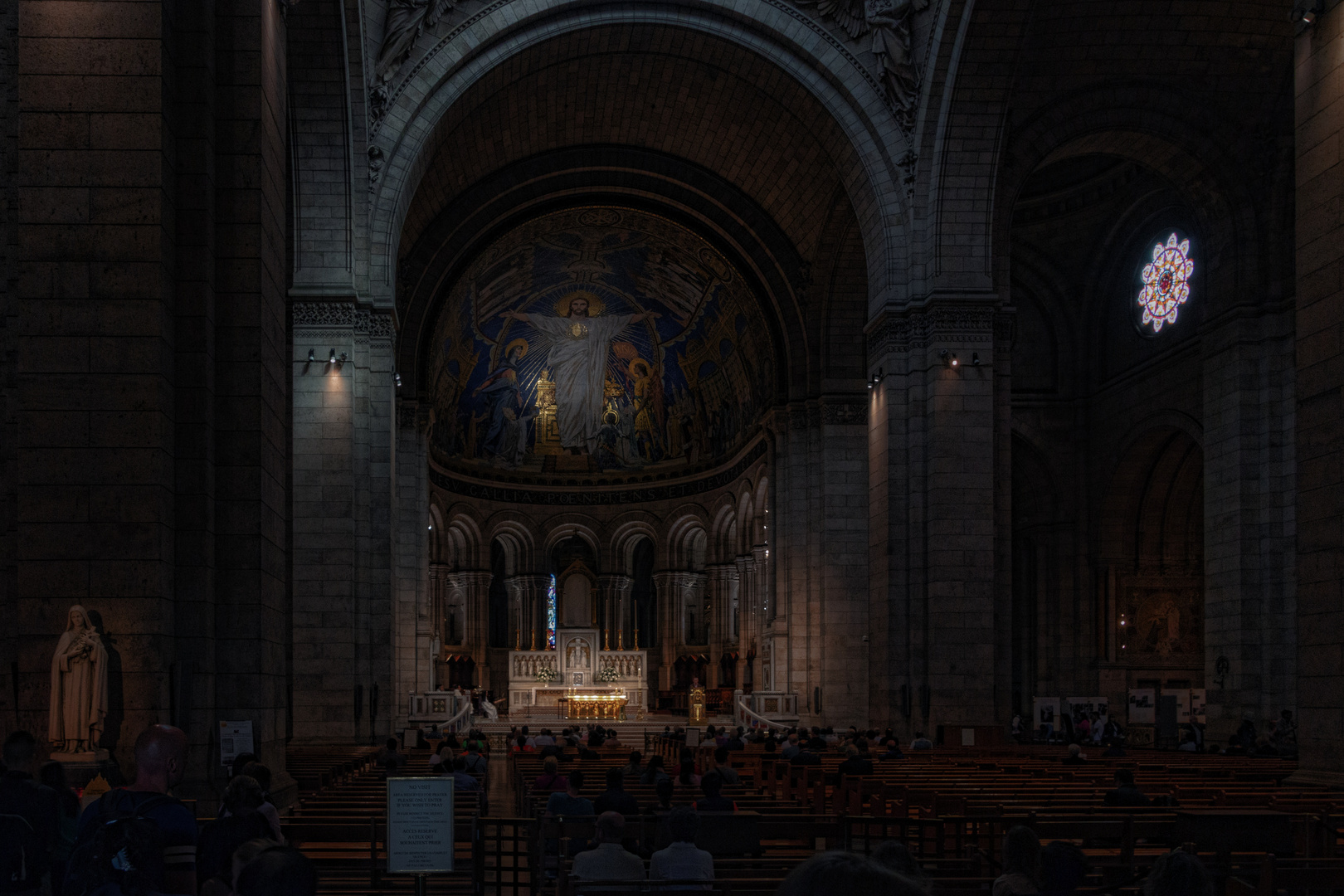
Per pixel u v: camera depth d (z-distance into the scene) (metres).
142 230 14.59
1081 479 47.09
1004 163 33.81
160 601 14.31
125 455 14.37
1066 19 32.16
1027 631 49.94
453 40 32.19
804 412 45.62
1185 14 32.19
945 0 30.62
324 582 29.89
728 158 43.09
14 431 14.69
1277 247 34.44
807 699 44.41
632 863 9.48
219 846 6.36
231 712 15.80
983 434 31.47
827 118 34.09
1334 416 17.20
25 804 7.64
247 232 16.16
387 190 31.77
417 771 20.86
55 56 14.68
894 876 2.68
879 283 33.69
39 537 14.19
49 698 13.89
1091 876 12.22
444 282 45.06
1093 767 22.08
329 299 30.44
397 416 43.62
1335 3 17.50
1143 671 45.59
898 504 32.41
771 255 45.12
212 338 15.82
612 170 44.47
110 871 5.53
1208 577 35.59
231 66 16.30
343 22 27.64
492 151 42.09
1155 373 42.97
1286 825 11.75
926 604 31.56
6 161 15.04
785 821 12.22
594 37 34.09
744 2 33.31
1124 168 43.97
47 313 14.42
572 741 29.89
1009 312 32.53
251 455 16.03
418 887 8.48
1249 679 33.47
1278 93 34.25
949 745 30.05
